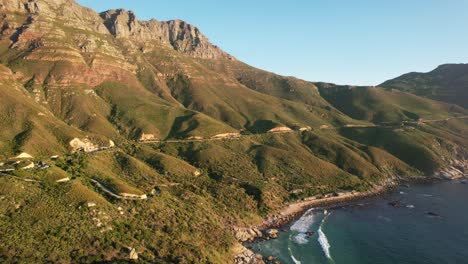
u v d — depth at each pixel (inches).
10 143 5999.0
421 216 5989.2
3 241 3275.1
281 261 4306.1
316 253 4537.4
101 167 5974.4
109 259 3464.6
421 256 4493.1
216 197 5925.2
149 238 4025.6
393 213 6151.6
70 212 3939.5
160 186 5831.7
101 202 4306.1
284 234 5147.6
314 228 5398.6
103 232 3836.1
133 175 6003.9
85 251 3494.1
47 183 4407.0
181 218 4687.5
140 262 3489.2
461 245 4805.6
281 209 6117.1
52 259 3257.9
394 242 4909.0
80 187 4478.3
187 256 3868.1
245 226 5270.7
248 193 6378.0
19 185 4141.2
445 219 5841.5
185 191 5679.1
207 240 4414.4
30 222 3624.5
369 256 4488.2
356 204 6658.5
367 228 5423.2
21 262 3090.6
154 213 4579.2
